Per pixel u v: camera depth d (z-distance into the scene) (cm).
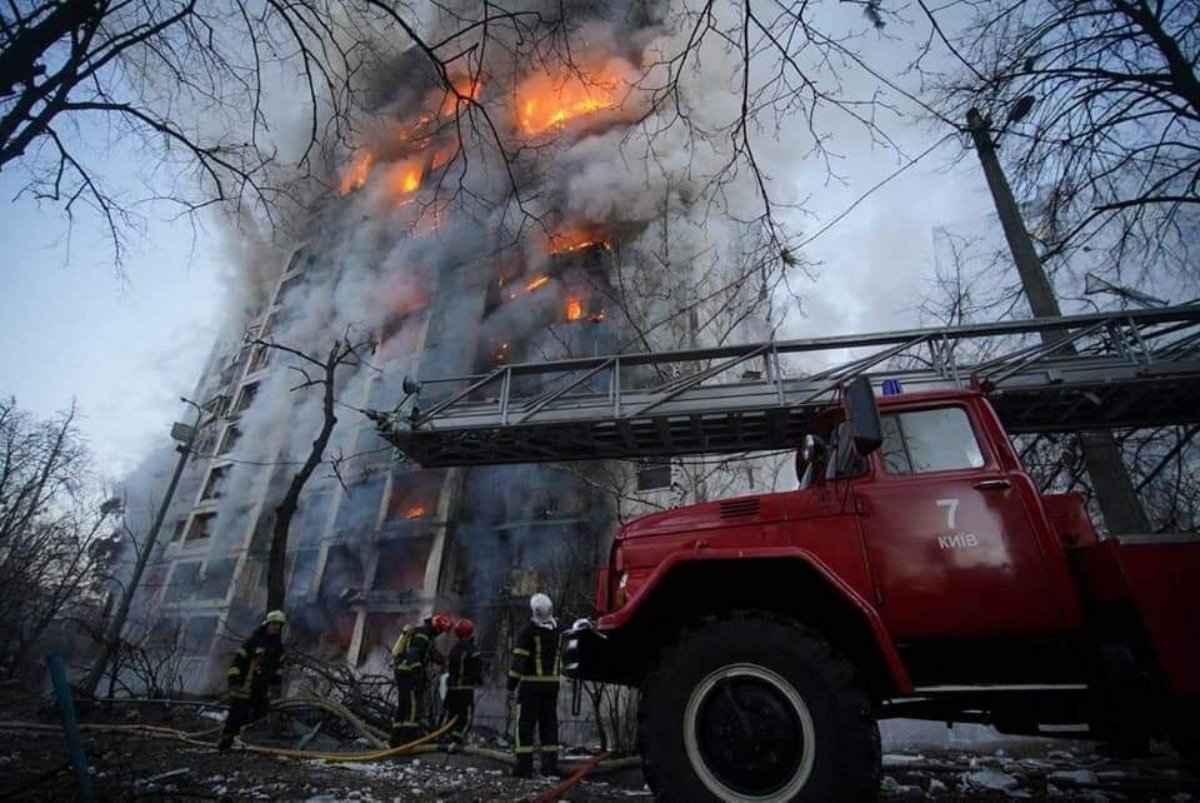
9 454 2175
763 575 346
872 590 336
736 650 311
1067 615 315
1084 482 859
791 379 757
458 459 875
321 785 478
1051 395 689
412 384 860
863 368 739
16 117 412
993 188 755
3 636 1895
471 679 787
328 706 825
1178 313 658
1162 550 312
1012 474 349
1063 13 532
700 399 762
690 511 394
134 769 498
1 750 607
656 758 302
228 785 471
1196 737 325
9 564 2039
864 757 279
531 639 602
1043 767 561
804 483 477
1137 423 695
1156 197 557
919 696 321
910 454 371
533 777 560
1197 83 493
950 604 326
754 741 294
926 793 461
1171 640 293
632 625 356
